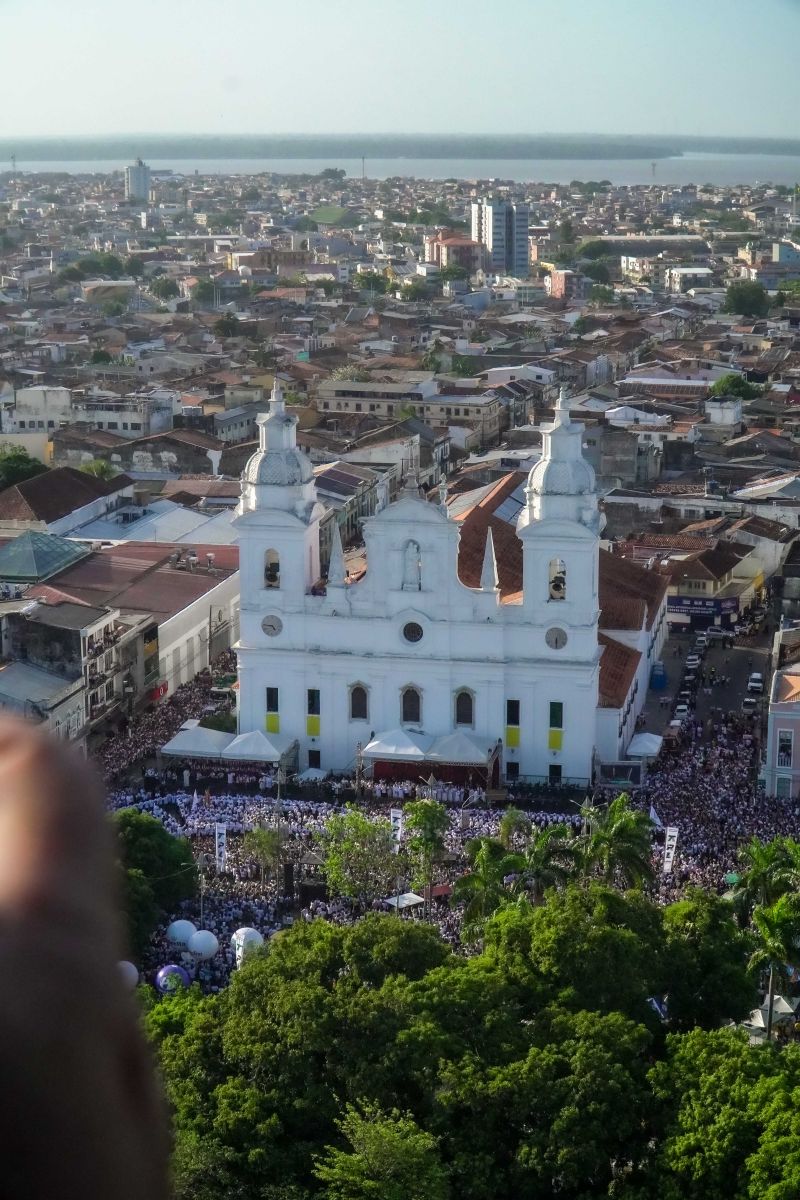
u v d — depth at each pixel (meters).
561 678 147.75
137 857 112.31
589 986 84.06
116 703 160.12
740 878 109.75
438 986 81.44
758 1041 95.31
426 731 152.00
